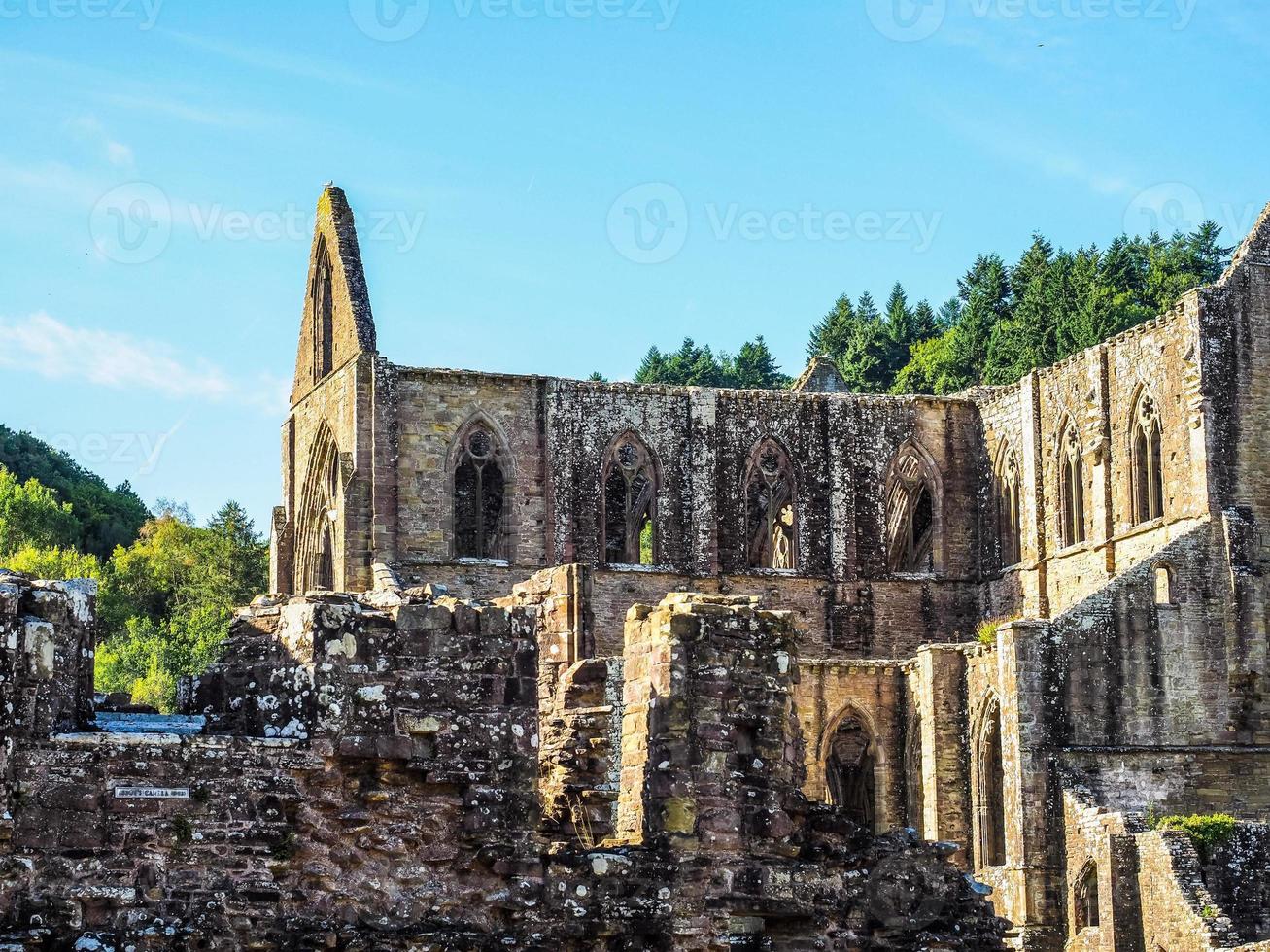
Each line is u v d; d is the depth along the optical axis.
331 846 39.47
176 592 160.12
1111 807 98.38
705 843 45.56
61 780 37.69
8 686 37.47
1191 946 84.00
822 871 46.88
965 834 103.31
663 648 46.44
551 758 49.94
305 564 117.38
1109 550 109.06
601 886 43.81
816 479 118.50
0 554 176.00
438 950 39.47
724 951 44.88
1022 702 98.69
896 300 199.25
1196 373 104.25
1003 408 118.31
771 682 47.03
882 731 107.88
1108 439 109.94
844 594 117.88
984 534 119.50
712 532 116.31
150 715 43.47
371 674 40.22
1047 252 185.62
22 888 37.19
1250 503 103.94
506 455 112.88
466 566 110.81
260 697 39.91
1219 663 101.88
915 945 47.44
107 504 199.25
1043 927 96.69
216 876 38.34
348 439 111.06
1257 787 100.00
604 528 115.12
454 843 40.41
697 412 117.00
